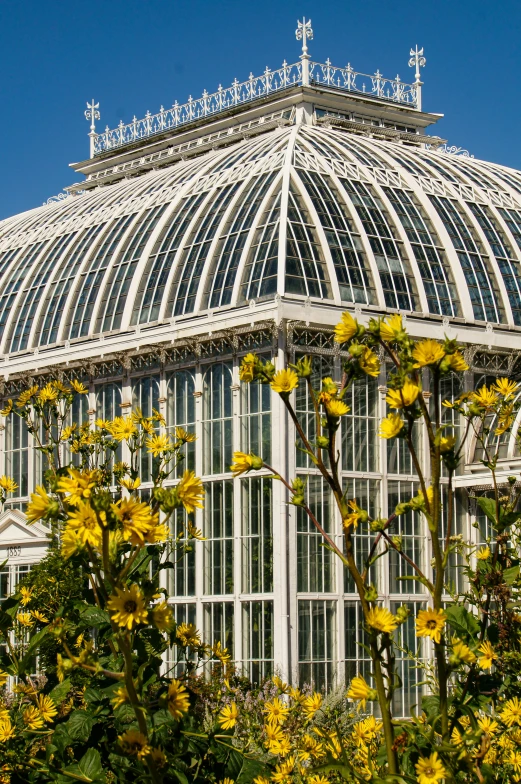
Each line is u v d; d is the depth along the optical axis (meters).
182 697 10.67
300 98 68.38
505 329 53.12
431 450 9.52
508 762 12.65
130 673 10.12
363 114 72.12
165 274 53.22
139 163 76.44
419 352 9.39
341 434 47.59
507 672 12.46
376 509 48.06
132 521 9.36
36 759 12.27
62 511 10.50
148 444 15.53
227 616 47.06
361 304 49.41
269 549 46.16
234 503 47.47
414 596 48.19
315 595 46.00
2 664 13.95
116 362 52.78
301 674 45.22
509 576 11.30
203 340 48.94
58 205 69.06
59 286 58.34
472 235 55.50
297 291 48.25
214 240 51.69
